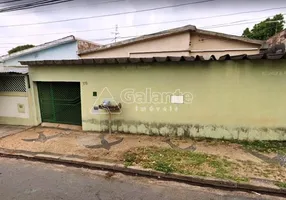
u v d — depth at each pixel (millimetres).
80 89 6434
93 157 4523
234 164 4047
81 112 6602
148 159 4336
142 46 8977
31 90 7055
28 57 12438
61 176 3828
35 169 4148
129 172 3965
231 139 5426
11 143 5559
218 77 5230
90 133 6297
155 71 5629
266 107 5117
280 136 5188
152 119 5906
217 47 8969
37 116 7273
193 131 5652
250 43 8852
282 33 10266
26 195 3152
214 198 3102
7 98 7473
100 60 5555
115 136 5945
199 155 4504
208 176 3590
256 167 3916
